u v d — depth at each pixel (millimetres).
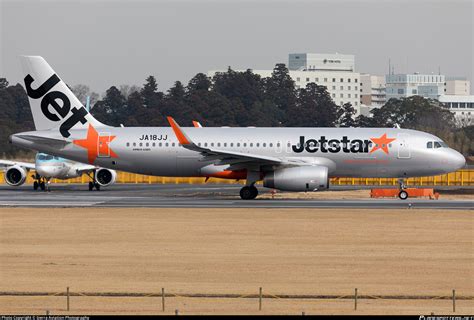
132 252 140500
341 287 113375
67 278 118750
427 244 150250
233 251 141750
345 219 186000
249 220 183500
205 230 167125
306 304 103438
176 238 156250
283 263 130750
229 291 110375
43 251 141375
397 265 129500
